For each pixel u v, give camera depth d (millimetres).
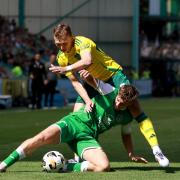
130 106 15031
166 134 25953
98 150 14625
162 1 71188
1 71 46000
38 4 61312
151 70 68250
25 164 16203
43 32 61594
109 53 65375
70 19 63188
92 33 64562
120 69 15359
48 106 44781
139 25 67625
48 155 14648
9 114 37000
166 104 49656
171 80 65312
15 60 49125
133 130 27156
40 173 14281
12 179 13320
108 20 64875
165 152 19969
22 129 27828
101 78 15211
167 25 76312
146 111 40781
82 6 63594
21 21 59750
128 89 14586
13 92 44562
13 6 59656
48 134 14352
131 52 65625
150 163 16656
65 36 14336
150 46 70750
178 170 15094
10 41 52125
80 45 14445
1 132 26484
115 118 15016
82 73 14461
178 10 73875
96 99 14992
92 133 14891
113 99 14844
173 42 73625
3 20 54219
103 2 64500
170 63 70062
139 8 67062
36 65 41469
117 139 23672
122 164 16375
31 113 37875
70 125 14656
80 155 14727
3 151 19969
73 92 49344
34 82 41625
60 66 15133
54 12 62188
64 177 13609
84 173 14227
